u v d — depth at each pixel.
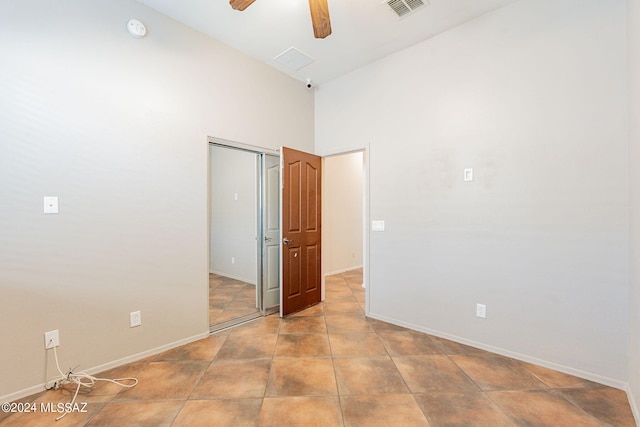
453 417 1.59
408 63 2.84
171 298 2.43
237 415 1.61
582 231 1.96
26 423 1.55
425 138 2.72
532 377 1.98
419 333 2.72
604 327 1.89
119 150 2.14
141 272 2.26
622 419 1.57
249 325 2.93
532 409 1.65
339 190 5.49
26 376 1.78
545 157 2.10
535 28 2.13
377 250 3.09
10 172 1.72
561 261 2.04
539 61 2.12
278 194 3.46
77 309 1.96
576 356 1.99
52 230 1.86
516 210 2.22
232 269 4.93
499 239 2.30
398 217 2.92
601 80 1.89
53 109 1.86
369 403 1.71
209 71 2.68
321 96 3.67
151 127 2.31
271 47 2.86
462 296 2.51
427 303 2.72
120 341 2.15
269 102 3.20
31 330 1.79
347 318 3.13
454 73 2.54
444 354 2.31
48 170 1.85
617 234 1.84
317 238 3.66
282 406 1.68
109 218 2.10
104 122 2.07
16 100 1.74
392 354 2.31
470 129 2.45
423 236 2.74
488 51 2.35
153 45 2.32
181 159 2.49
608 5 1.86
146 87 2.28
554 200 2.06
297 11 2.33
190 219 2.55
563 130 2.03
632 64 1.67
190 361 2.20
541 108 2.11
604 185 1.88
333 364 2.15
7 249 1.71
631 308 1.73
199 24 2.51
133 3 2.21
